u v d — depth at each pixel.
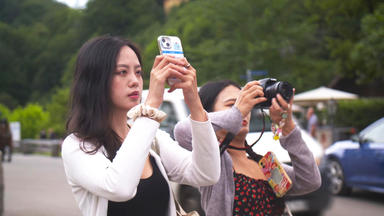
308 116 17.92
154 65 2.07
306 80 30.23
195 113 2.14
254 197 2.54
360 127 22.20
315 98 21.98
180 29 37.75
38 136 50.25
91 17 65.75
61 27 86.56
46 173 15.07
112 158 2.04
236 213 2.51
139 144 1.89
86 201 2.02
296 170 2.66
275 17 28.97
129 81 2.09
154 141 2.32
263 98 2.45
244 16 29.22
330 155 9.75
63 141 2.06
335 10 27.05
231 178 2.53
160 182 2.12
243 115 2.43
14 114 52.53
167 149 2.31
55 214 7.73
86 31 69.00
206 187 2.55
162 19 54.94
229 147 2.68
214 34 31.78
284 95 2.44
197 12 35.06
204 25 33.38
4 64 88.62
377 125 8.88
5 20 99.12
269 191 2.60
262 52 28.03
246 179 2.56
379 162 8.48
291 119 2.58
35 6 99.81
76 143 2.02
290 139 2.60
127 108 2.10
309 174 2.63
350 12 27.06
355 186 9.12
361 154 8.91
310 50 31.59
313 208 5.88
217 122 2.41
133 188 1.87
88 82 2.09
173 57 2.06
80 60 2.12
